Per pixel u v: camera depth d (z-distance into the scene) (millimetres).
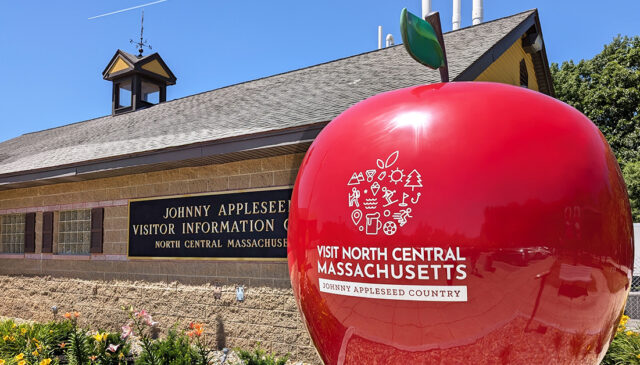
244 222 6770
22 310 9547
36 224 9641
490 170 1666
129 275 7977
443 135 1760
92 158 7980
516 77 9523
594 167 1755
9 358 5238
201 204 7230
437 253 1663
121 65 13773
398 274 1714
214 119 8102
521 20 8664
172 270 7461
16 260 9828
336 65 9406
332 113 5930
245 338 6613
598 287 1722
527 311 1647
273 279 6469
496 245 1625
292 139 5762
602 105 21562
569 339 1722
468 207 1648
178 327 7230
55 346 5836
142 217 7902
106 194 8469
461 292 1646
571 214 1661
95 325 8312
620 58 22094
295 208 2139
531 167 1673
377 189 1781
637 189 17047
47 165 8805
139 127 9977
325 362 2162
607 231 1732
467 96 1877
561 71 23750
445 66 2330
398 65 7801
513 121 1756
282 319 6332
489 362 1691
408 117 1864
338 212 1864
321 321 2000
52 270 9141
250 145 6098
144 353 4699
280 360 5195
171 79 14438
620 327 4742
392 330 1760
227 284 6867
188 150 6699
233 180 6945
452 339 1690
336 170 1920
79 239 8984
